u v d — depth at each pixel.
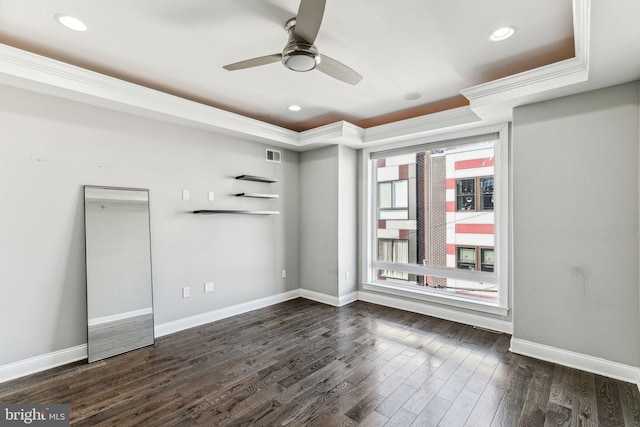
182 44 2.31
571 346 2.61
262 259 4.35
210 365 2.68
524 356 2.80
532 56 2.49
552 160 2.67
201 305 3.68
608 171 2.44
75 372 2.57
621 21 1.60
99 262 2.87
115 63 2.59
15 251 2.48
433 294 3.94
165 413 2.04
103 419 1.98
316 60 2.02
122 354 2.91
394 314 4.01
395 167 4.43
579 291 2.57
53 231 2.66
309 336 3.30
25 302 2.52
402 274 4.37
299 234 4.87
